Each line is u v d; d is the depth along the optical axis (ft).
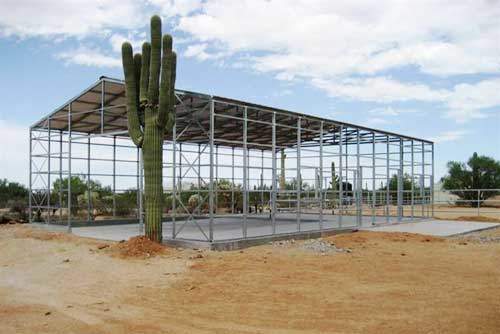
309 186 79.10
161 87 42.52
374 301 26.71
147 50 44.32
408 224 75.10
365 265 37.58
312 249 45.93
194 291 29.58
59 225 65.92
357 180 66.80
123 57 44.78
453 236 59.82
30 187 69.05
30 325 23.18
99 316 24.62
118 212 80.02
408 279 32.55
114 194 75.36
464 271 35.42
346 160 76.02
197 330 22.22
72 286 31.50
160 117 43.21
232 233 53.26
